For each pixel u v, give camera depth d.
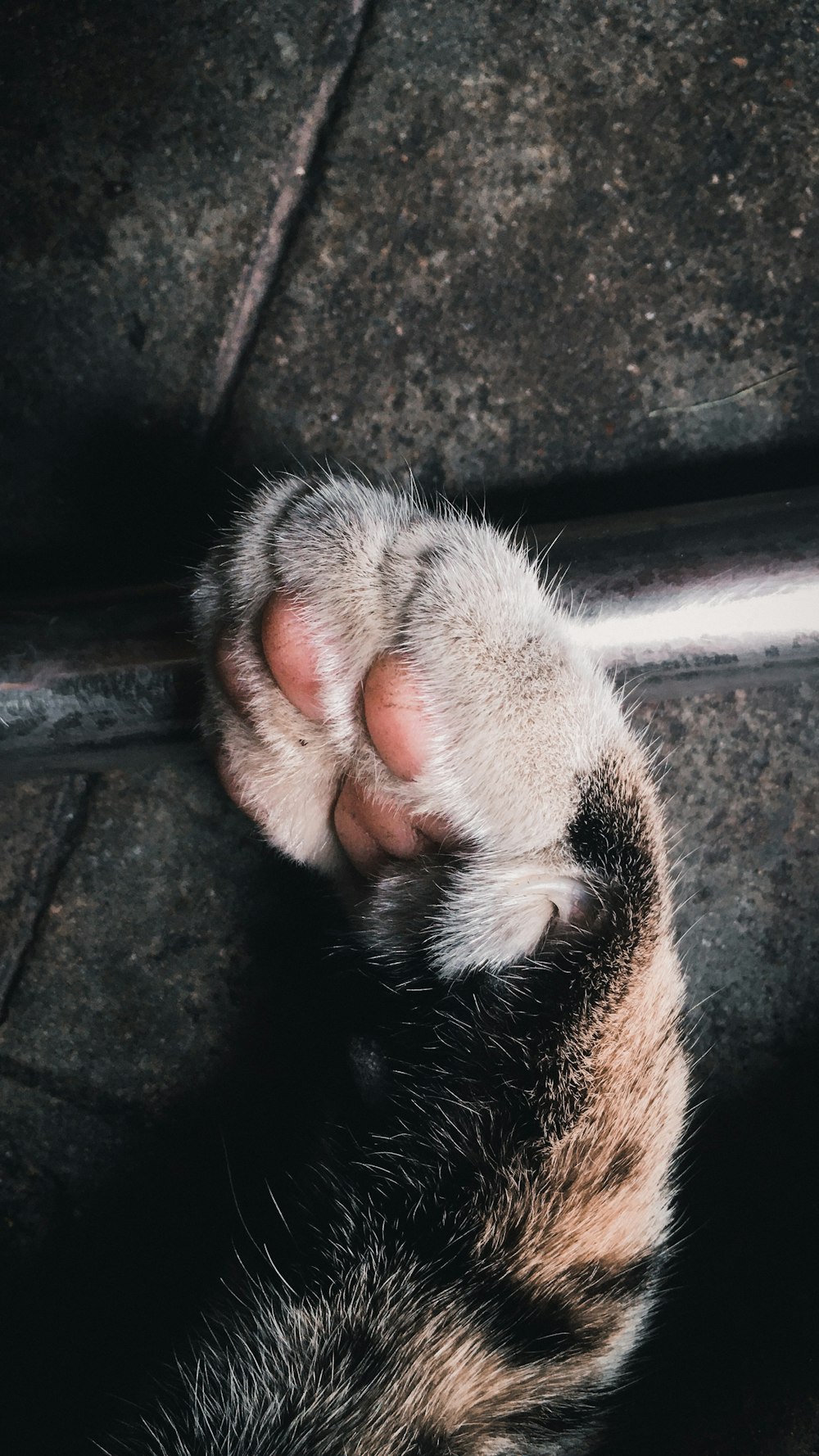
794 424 0.19
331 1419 0.14
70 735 0.17
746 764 0.19
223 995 0.19
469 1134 0.14
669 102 0.19
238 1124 0.19
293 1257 0.15
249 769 0.15
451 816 0.14
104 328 0.19
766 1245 0.19
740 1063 0.19
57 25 0.19
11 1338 0.19
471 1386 0.14
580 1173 0.14
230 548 0.15
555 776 0.14
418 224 0.19
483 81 0.19
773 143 0.19
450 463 0.19
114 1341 0.19
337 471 0.19
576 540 0.17
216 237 0.19
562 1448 0.15
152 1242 0.19
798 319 0.19
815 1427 0.18
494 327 0.19
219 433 0.19
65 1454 0.19
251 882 0.19
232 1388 0.14
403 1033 0.16
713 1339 0.19
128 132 0.19
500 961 0.14
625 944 0.14
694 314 0.19
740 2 0.19
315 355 0.19
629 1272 0.15
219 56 0.19
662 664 0.17
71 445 0.19
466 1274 0.14
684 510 0.17
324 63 0.19
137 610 0.17
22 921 0.19
